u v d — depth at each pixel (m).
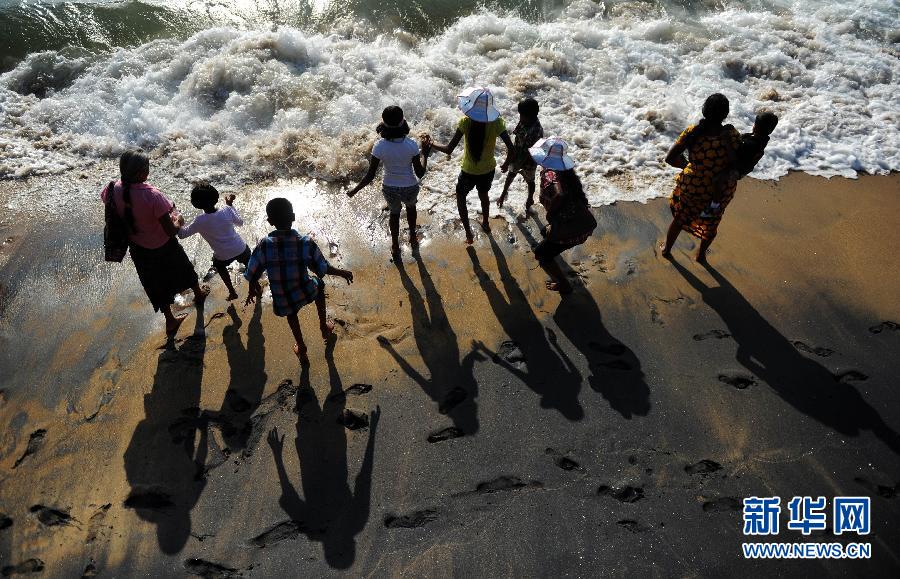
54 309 5.50
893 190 7.22
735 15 10.42
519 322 5.51
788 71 9.15
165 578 3.79
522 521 4.10
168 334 5.28
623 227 6.57
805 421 4.75
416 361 5.13
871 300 5.79
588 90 8.66
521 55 9.10
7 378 4.91
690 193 5.52
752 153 5.14
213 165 7.19
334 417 4.69
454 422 4.68
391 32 9.64
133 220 4.62
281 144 7.41
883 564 3.93
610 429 4.66
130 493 4.20
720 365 5.18
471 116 5.45
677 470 4.42
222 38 9.02
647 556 3.95
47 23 9.26
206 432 4.57
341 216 6.60
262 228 6.41
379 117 7.91
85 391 4.84
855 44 9.84
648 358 5.22
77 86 8.19
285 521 4.07
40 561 3.86
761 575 3.88
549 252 5.48
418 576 3.82
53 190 6.81
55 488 4.22
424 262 6.09
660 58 9.27
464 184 5.89
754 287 5.91
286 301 4.68
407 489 4.26
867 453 4.55
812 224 6.68
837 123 8.22
